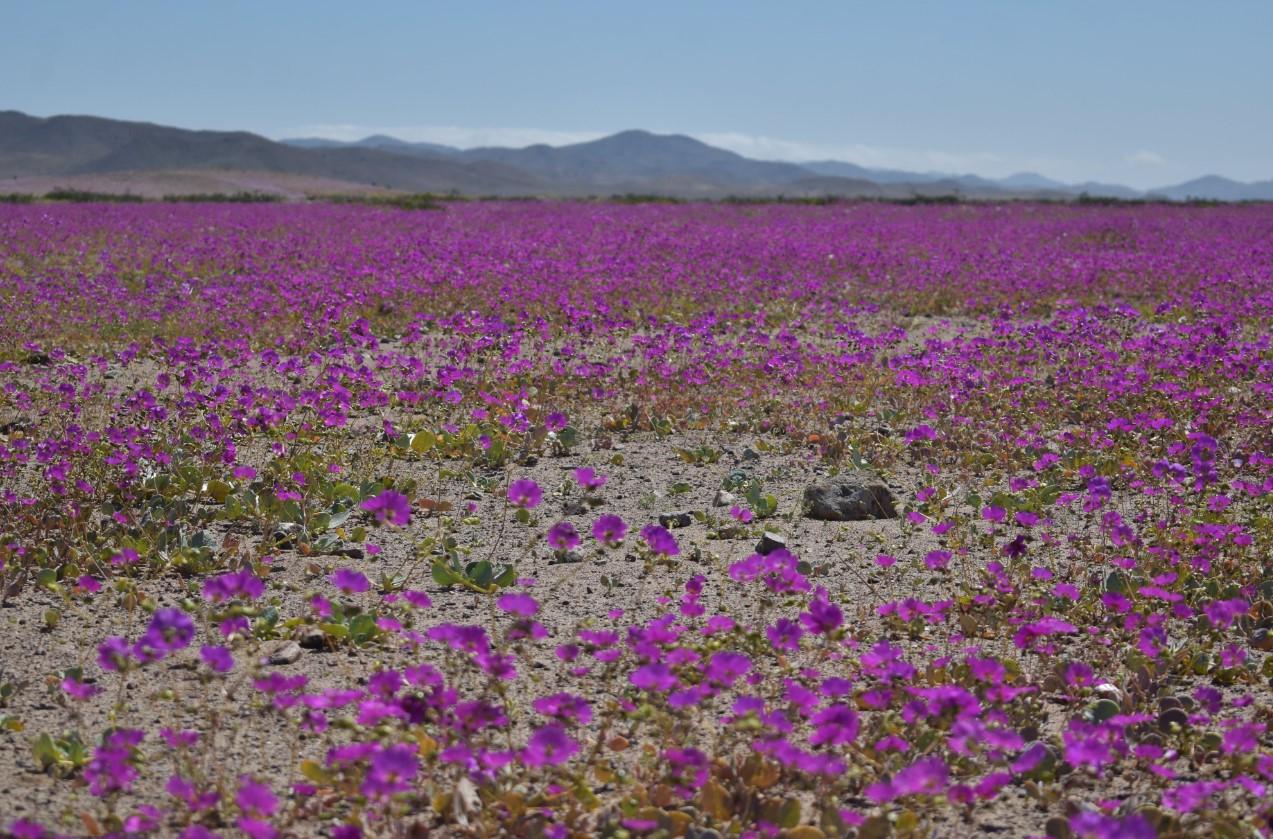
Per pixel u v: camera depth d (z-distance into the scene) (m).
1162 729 3.59
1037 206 45.16
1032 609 4.55
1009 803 3.25
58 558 4.98
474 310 13.12
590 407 8.42
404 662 4.05
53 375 9.38
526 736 3.51
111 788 2.92
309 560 5.15
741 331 12.73
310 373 9.70
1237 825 2.97
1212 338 10.45
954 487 6.52
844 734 3.04
